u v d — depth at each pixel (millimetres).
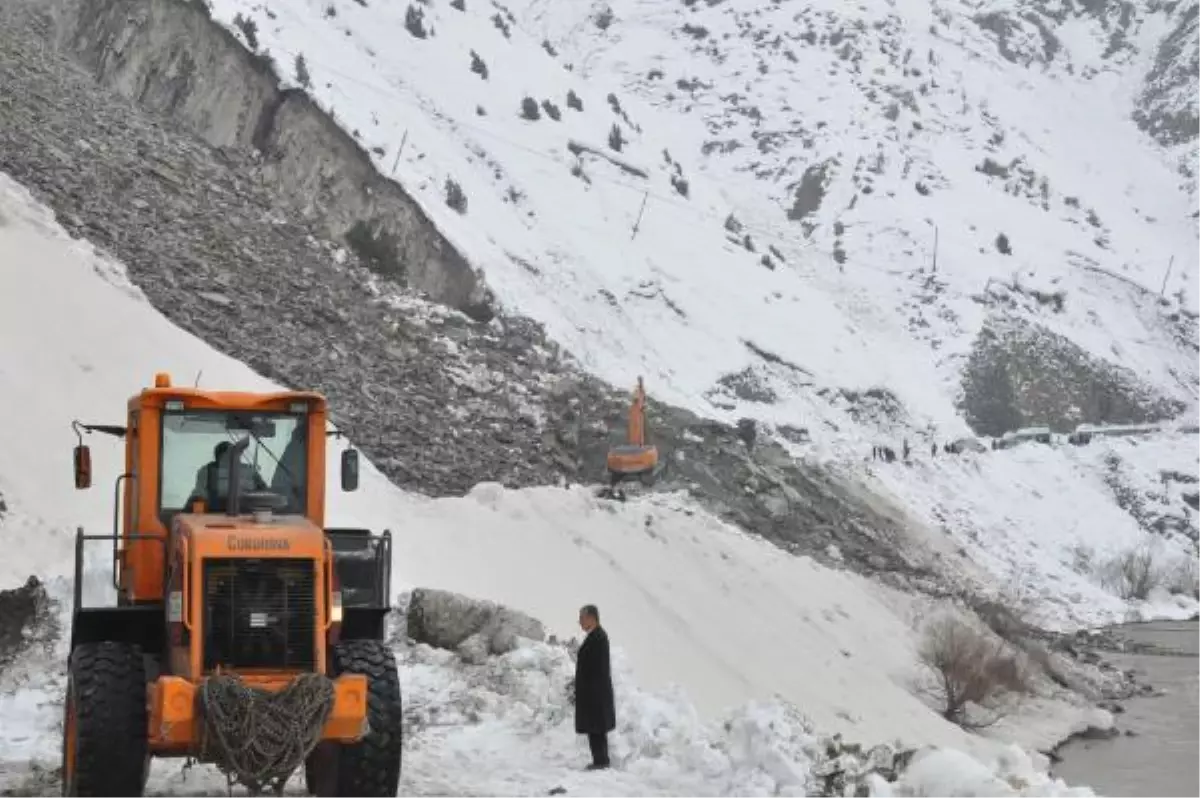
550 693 15977
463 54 90500
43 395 26312
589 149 86000
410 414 37344
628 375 56500
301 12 75875
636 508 34375
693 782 12578
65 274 31609
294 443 11031
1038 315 106188
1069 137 165625
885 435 75312
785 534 43438
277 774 9430
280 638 9727
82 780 9477
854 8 163750
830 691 31141
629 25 165625
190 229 41719
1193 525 84000
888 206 117688
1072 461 87000
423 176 59844
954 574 52406
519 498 31641
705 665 28484
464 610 18000
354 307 43688
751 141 131375
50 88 46125
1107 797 31000
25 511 22391
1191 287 126625
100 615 10188
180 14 52219
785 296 83500
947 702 35875
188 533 9898
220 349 34812
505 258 59500
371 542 11125
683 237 81562
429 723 14969
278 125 51406
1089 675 45688
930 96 154000
